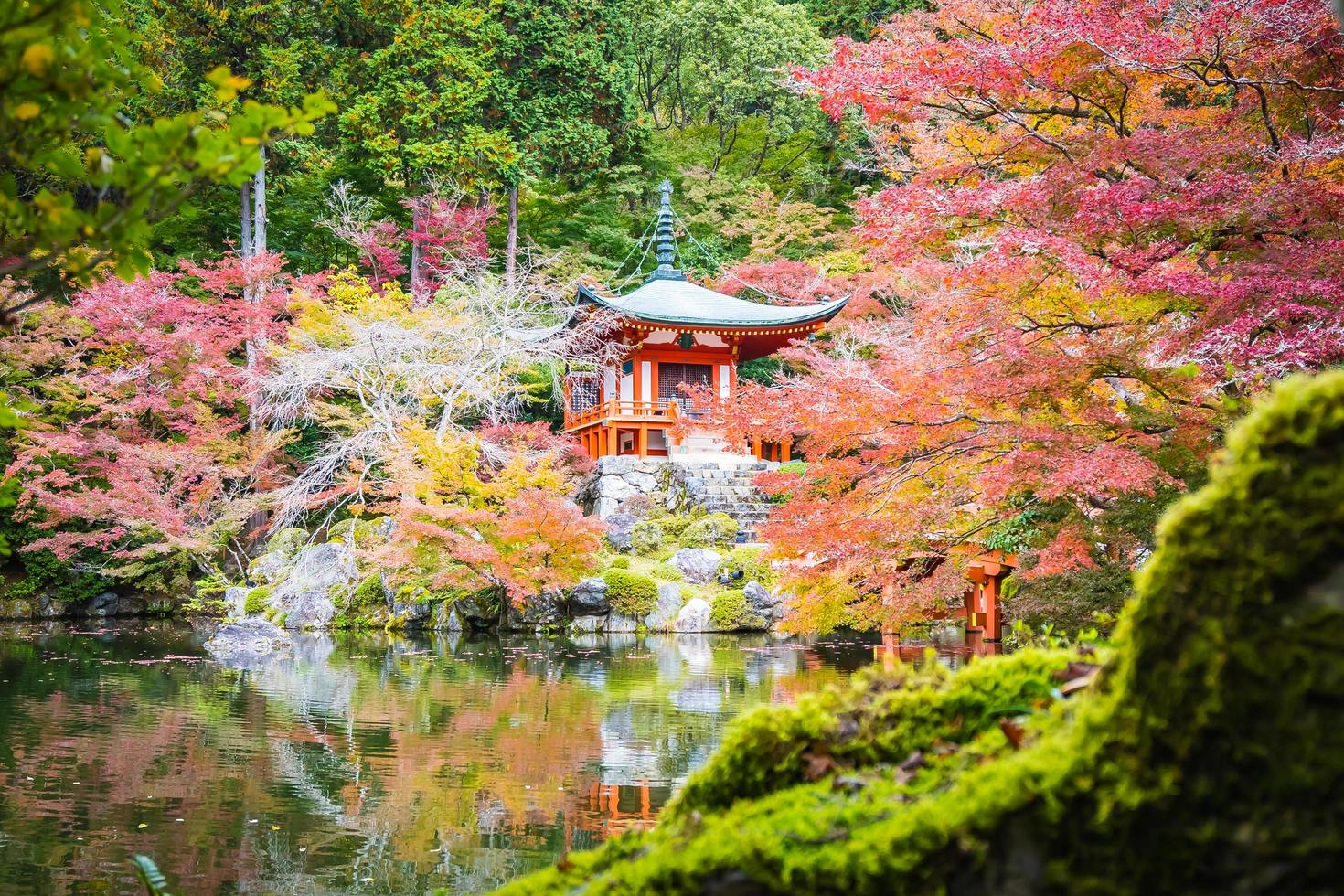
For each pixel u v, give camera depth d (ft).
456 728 29.25
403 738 27.78
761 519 72.84
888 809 5.10
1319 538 4.00
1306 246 18.67
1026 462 20.58
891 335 69.56
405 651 49.75
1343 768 3.78
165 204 6.70
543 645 52.54
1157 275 18.51
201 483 69.05
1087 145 22.31
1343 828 3.76
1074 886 4.26
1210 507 4.31
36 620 65.57
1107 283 19.89
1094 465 18.67
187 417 70.23
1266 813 3.93
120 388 65.21
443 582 57.26
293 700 34.01
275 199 95.35
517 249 95.81
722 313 83.71
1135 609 4.57
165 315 64.13
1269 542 4.09
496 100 92.73
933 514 23.35
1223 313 18.67
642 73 131.03
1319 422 4.10
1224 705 4.07
